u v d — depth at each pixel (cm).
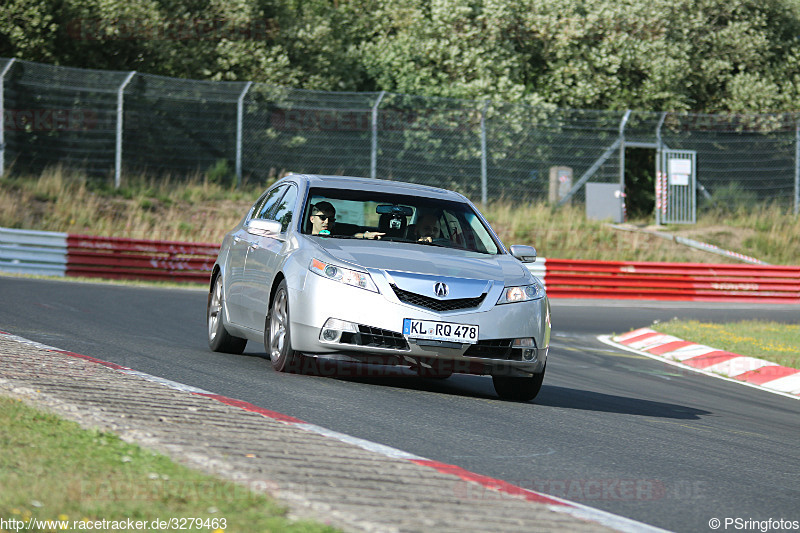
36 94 9300
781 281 8856
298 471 1548
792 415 3306
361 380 2908
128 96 9569
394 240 2973
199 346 3597
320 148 10075
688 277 8581
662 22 12000
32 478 1422
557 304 7462
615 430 2508
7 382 2047
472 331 2633
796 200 11344
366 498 1422
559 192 10569
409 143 10188
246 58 10381
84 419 1806
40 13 9825
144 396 2061
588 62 11662
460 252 2953
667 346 5156
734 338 5294
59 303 4756
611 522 1488
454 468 1747
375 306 2605
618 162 11069
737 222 10969
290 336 2730
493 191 10512
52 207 8512
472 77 11200
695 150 11550
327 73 10888
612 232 10219
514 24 11444
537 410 2720
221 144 9931
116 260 7031
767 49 12900
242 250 3256
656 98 11638
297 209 3022
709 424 2833
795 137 11525
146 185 9375
